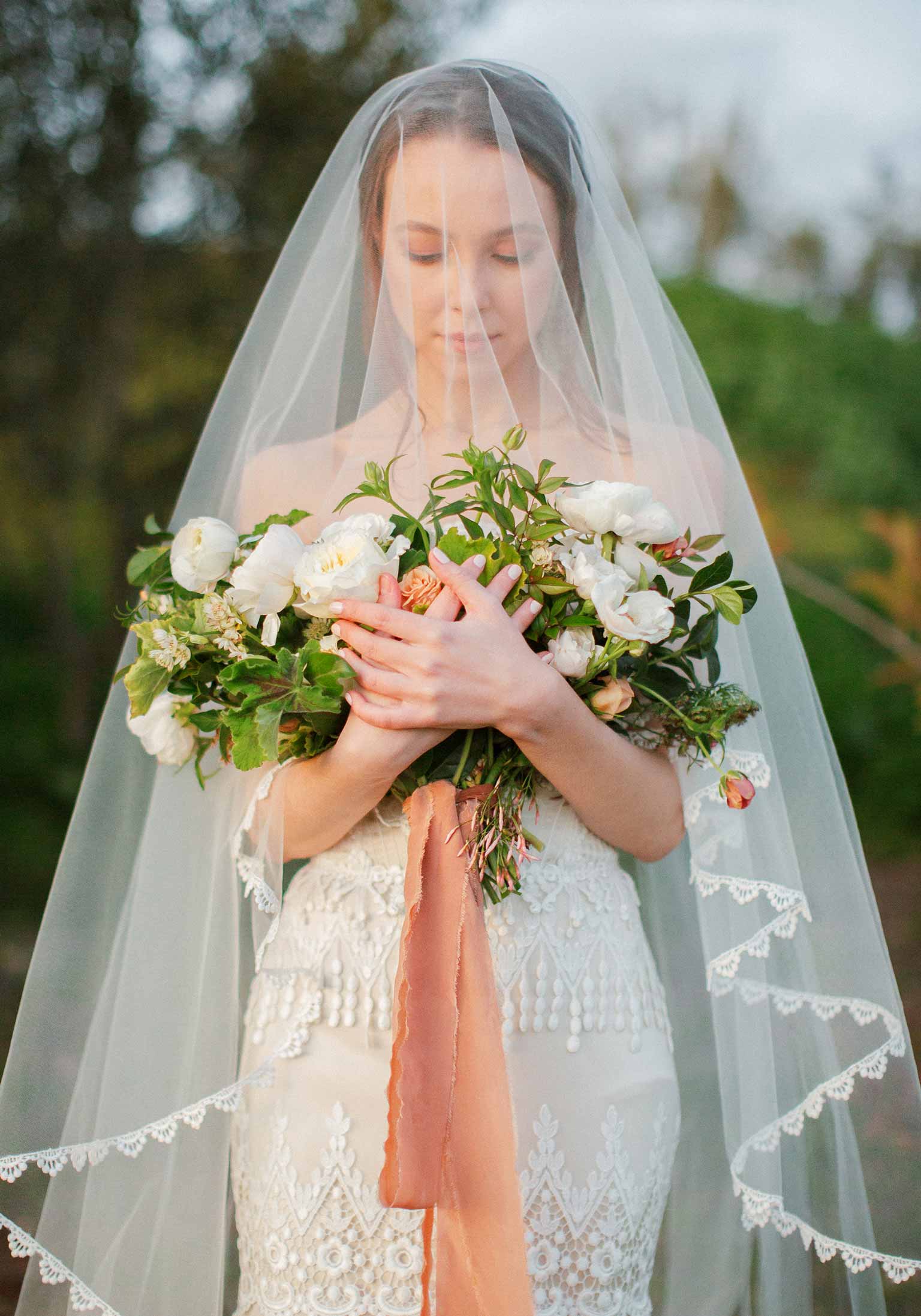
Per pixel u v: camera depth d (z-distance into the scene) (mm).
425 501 1536
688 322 8695
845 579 7094
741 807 1407
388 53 5383
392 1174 1254
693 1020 2102
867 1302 1700
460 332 1509
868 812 5707
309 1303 1353
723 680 1616
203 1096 1534
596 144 1703
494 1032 1317
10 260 5398
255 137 5383
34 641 7059
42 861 5027
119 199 5312
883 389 8633
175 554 1455
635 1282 1447
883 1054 1601
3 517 7070
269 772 1449
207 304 5723
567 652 1396
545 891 1444
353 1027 1408
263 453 1651
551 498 1466
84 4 4852
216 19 5055
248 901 1695
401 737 1368
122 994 1568
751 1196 1605
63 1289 1562
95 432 5883
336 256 1650
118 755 1725
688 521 1594
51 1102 1572
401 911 1434
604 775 1436
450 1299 1276
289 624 1425
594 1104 1407
